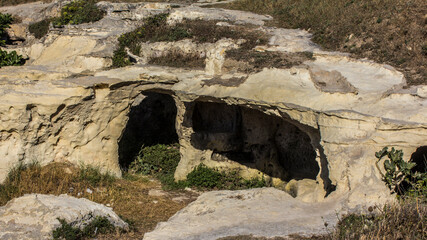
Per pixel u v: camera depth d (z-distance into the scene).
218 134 15.90
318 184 12.03
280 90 12.48
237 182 15.63
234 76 13.95
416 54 14.34
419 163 11.80
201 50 17.05
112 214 11.93
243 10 22.64
